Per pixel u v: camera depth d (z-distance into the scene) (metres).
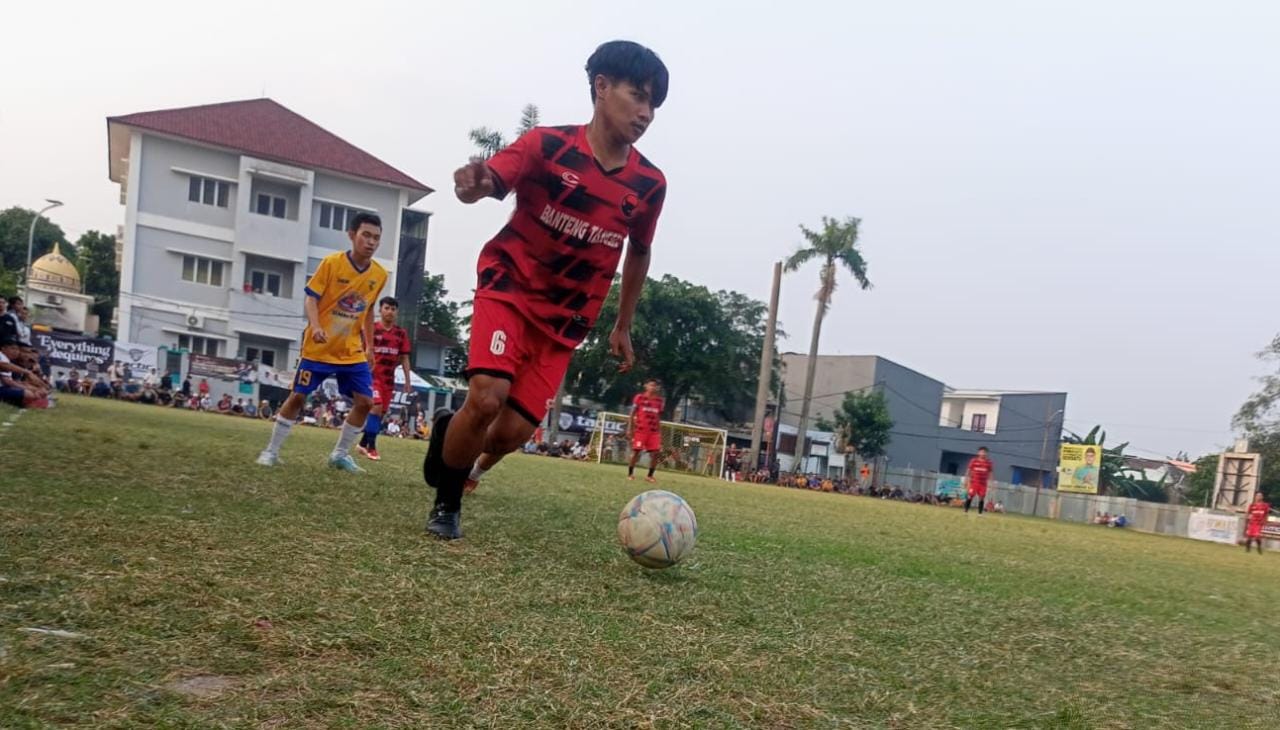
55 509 3.25
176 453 6.38
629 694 1.93
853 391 49.94
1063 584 5.20
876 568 4.82
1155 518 35.84
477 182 3.20
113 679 1.65
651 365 43.41
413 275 42.34
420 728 1.59
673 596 3.12
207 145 36.41
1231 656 3.25
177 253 36.62
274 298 37.81
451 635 2.21
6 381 11.35
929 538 8.09
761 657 2.41
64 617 1.97
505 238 3.60
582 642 2.31
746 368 46.09
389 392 9.34
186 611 2.12
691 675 2.15
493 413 3.53
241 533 3.22
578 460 30.12
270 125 39.09
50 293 44.53
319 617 2.21
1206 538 29.45
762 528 6.75
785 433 47.66
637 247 3.97
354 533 3.57
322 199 38.72
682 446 34.53
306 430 18.62
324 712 1.62
